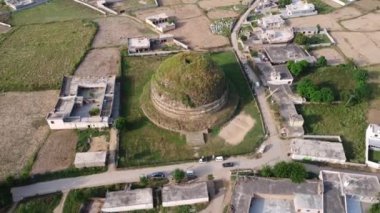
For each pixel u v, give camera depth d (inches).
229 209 3326.8
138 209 3425.2
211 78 4215.1
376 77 4904.0
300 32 5802.2
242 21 6348.4
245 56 5442.9
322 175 3570.4
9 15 6801.2
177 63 4269.2
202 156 3922.2
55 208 3454.7
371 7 6594.5
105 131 4261.8
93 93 4793.3
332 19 6279.5
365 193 3385.8
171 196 3452.3
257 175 3663.9
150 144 4094.5
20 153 4013.3
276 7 6663.4
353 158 3846.0
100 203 3499.0
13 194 3595.0
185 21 6407.5
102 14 6766.7
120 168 3806.6
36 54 5674.2
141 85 4968.0
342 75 4938.5
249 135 4146.2
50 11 6943.9
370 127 3996.1
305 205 3307.1
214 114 4303.6
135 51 5600.4
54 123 4234.7
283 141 4052.7
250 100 4613.7
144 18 6555.1
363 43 5629.9
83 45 5836.6
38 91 4918.8
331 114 4392.2
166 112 4291.3
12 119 4468.5
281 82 4808.1
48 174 3752.5
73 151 4008.4
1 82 5068.9
